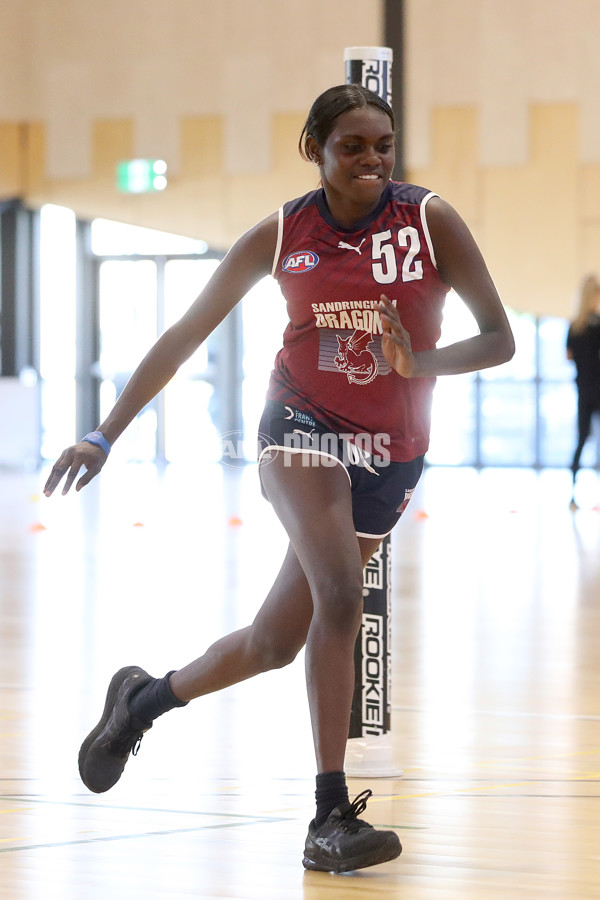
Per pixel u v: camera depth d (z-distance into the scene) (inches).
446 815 273.3
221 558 786.8
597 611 588.1
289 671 455.5
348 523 239.8
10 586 666.2
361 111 236.2
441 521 1015.0
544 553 810.8
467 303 247.1
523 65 1374.3
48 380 1722.4
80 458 247.0
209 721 372.2
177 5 1469.0
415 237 241.8
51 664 461.1
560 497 1241.4
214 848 247.0
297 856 242.1
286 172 1466.5
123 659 471.2
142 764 319.3
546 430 1596.9
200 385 1697.8
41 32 1504.7
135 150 1499.8
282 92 1453.0
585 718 376.5
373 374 243.8
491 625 550.6
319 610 233.9
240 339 1681.8
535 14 1366.9
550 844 250.8
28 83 1513.3
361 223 243.0
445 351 238.5
